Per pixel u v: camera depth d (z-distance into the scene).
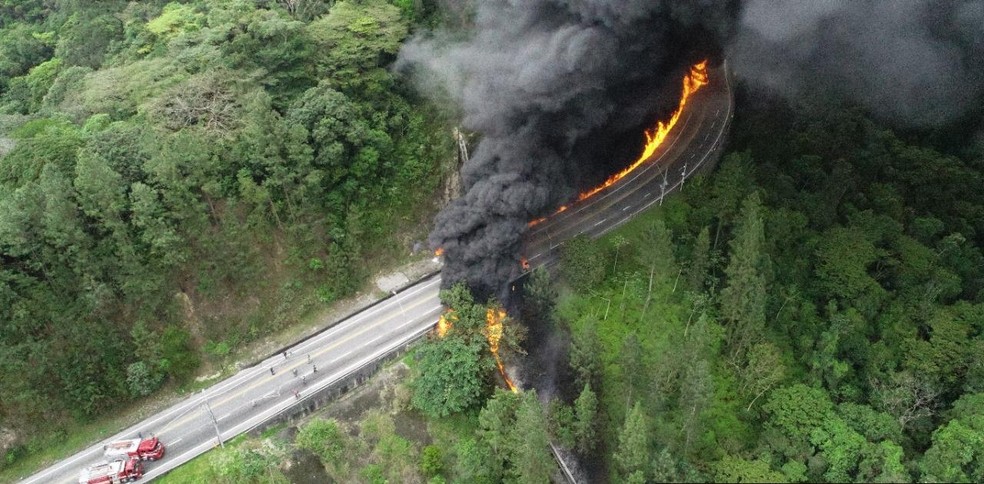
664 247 67.50
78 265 62.78
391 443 64.44
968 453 53.38
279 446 63.34
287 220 73.50
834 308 68.06
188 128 71.19
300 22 77.44
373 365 69.12
